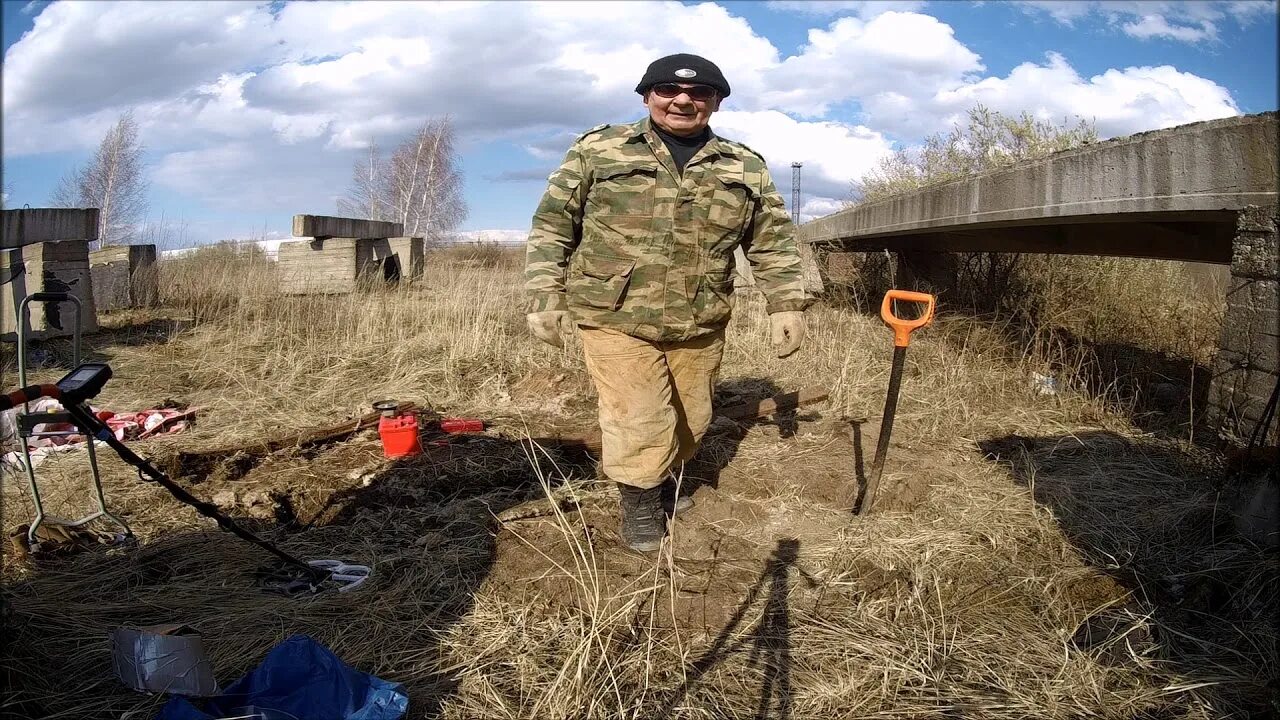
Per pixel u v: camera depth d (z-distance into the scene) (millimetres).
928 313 3469
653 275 3094
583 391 5844
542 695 2420
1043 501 3785
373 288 10406
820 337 6770
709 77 2984
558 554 3260
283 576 3164
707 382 3426
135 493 3969
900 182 10875
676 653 2650
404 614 2875
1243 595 2910
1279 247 3100
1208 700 2439
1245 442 3277
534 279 3104
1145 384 5520
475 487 4090
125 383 6328
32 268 7699
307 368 6609
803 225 10227
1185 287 7902
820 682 2537
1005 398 5367
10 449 4586
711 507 3730
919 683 2559
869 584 3092
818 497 3883
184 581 3139
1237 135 3229
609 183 3066
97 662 2553
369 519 3691
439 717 2357
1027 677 2580
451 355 6648
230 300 10164
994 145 9531
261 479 4145
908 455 4340
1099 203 4027
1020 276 7727
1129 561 3176
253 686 2242
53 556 3275
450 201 25844
